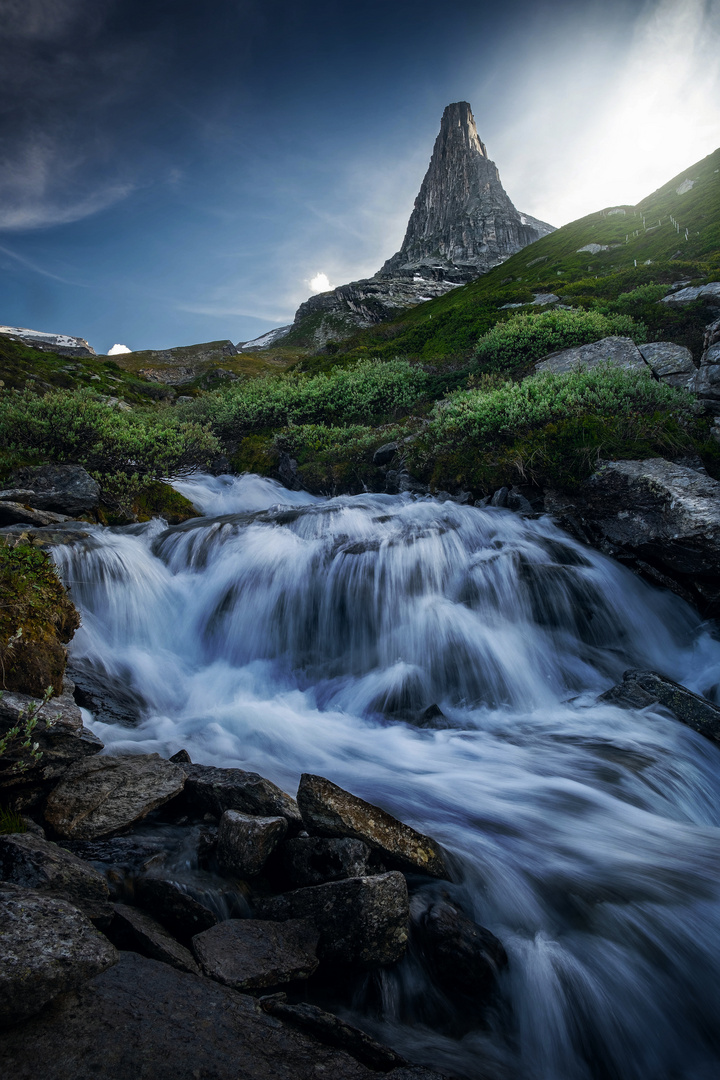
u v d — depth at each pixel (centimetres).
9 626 486
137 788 387
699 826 459
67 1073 196
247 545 992
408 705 697
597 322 1892
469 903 350
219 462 1842
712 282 1995
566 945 332
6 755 367
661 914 349
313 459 1638
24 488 1097
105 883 295
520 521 1039
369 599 874
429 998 301
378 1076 233
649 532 889
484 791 479
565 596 840
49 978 219
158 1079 201
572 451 1056
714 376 1161
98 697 587
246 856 333
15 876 282
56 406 1305
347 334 12050
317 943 296
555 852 402
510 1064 283
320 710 683
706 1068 304
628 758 550
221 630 859
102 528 1055
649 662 821
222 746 529
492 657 754
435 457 1305
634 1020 310
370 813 360
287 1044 234
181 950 274
